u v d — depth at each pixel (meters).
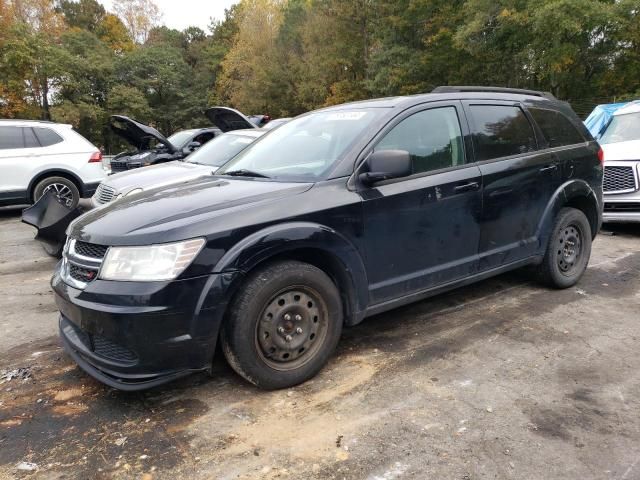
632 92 24.53
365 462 2.45
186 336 2.74
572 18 19.55
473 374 3.29
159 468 2.45
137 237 2.76
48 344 3.97
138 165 11.66
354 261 3.30
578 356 3.52
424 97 3.90
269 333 3.01
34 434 2.75
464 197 3.85
